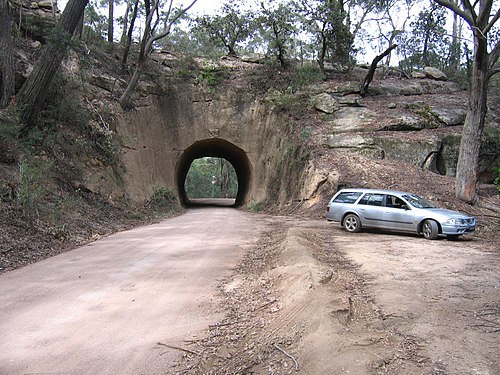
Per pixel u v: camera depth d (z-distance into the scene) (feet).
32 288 20.99
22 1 68.39
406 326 14.96
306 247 28.02
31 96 51.01
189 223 54.44
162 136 89.51
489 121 79.51
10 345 14.03
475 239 39.65
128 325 16.07
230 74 99.04
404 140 71.72
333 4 91.56
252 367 12.76
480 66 54.39
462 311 16.58
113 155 64.90
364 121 78.95
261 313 17.30
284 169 80.59
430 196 57.16
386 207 41.93
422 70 113.29
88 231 40.88
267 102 92.94
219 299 19.62
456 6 53.67
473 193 56.59
